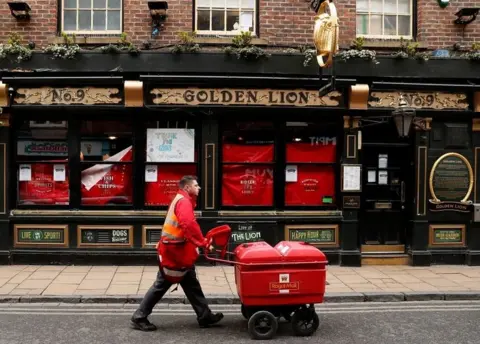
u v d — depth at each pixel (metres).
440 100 9.84
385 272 9.30
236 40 9.47
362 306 7.35
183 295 7.39
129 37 9.62
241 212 9.71
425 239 9.96
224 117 9.80
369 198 10.27
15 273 8.77
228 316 6.78
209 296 7.45
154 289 6.09
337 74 9.57
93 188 9.76
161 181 9.79
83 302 7.29
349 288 8.05
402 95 9.70
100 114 9.61
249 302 5.88
